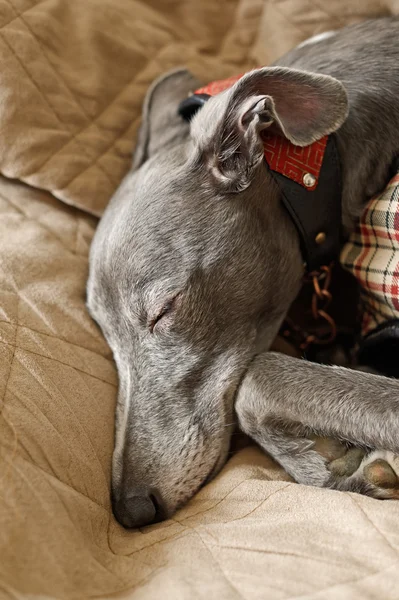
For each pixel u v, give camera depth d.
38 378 0.43
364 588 0.35
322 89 0.45
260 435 0.46
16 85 0.53
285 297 0.49
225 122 0.46
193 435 0.46
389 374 0.49
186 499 0.45
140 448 0.45
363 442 0.44
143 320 0.47
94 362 0.48
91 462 0.43
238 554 0.38
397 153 0.49
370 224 0.47
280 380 0.46
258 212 0.47
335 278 0.53
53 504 0.39
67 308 0.49
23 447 0.40
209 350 0.47
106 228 0.49
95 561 0.38
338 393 0.44
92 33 0.57
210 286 0.46
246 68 0.64
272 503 0.41
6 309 0.46
